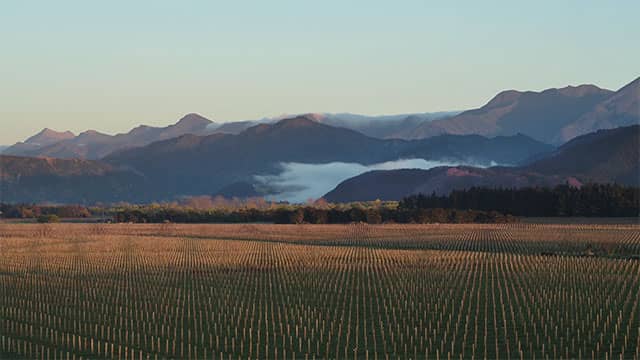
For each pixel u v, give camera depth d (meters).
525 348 46.09
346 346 46.56
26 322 55.81
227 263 94.75
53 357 44.56
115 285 74.75
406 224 172.00
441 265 89.69
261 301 64.31
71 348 47.00
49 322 55.62
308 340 47.59
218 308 61.09
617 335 49.41
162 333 51.25
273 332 51.38
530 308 59.25
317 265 91.38
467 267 87.12
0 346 47.59
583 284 71.75
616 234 133.50
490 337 49.25
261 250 111.88
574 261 91.12
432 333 50.59
